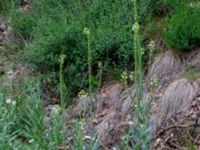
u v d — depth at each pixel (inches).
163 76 234.4
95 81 248.1
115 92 236.2
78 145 141.6
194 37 235.1
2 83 256.7
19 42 293.6
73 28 260.1
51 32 265.9
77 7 282.0
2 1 327.0
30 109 186.1
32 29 294.0
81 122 155.7
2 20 319.6
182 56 237.5
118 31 256.8
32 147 166.2
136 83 137.8
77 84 251.0
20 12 306.3
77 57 254.7
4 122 188.1
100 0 277.4
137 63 145.6
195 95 216.7
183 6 247.3
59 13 288.2
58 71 259.3
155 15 267.4
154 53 246.8
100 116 232.2
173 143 207.8
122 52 249.4
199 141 205.6
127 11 266.2
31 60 264.5
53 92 254.2
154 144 208.2
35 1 308.2
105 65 250.7
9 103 222.8
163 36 248.2
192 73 226.5
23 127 209.6
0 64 280.8
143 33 257.0
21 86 253.1
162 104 219.8
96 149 137.9
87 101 238.1
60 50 259.6
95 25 267.3
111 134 219.9
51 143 162.6
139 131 134.1
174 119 214.2
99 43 251.9
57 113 168.7
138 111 136.5
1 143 161.2
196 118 211.2
